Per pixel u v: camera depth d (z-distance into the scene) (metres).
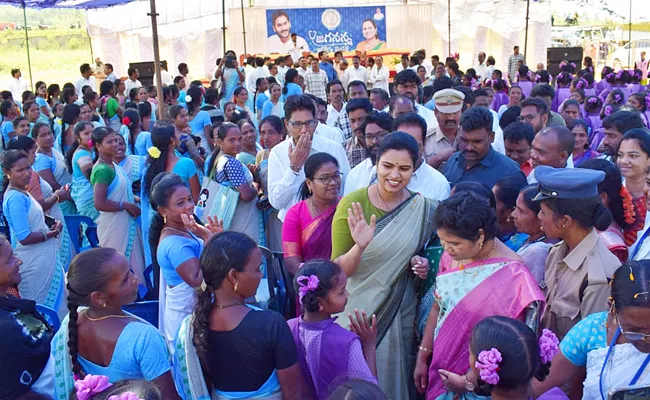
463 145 4.44
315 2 24.34
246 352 2.43
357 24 23.78
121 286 2.52
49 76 31.11
